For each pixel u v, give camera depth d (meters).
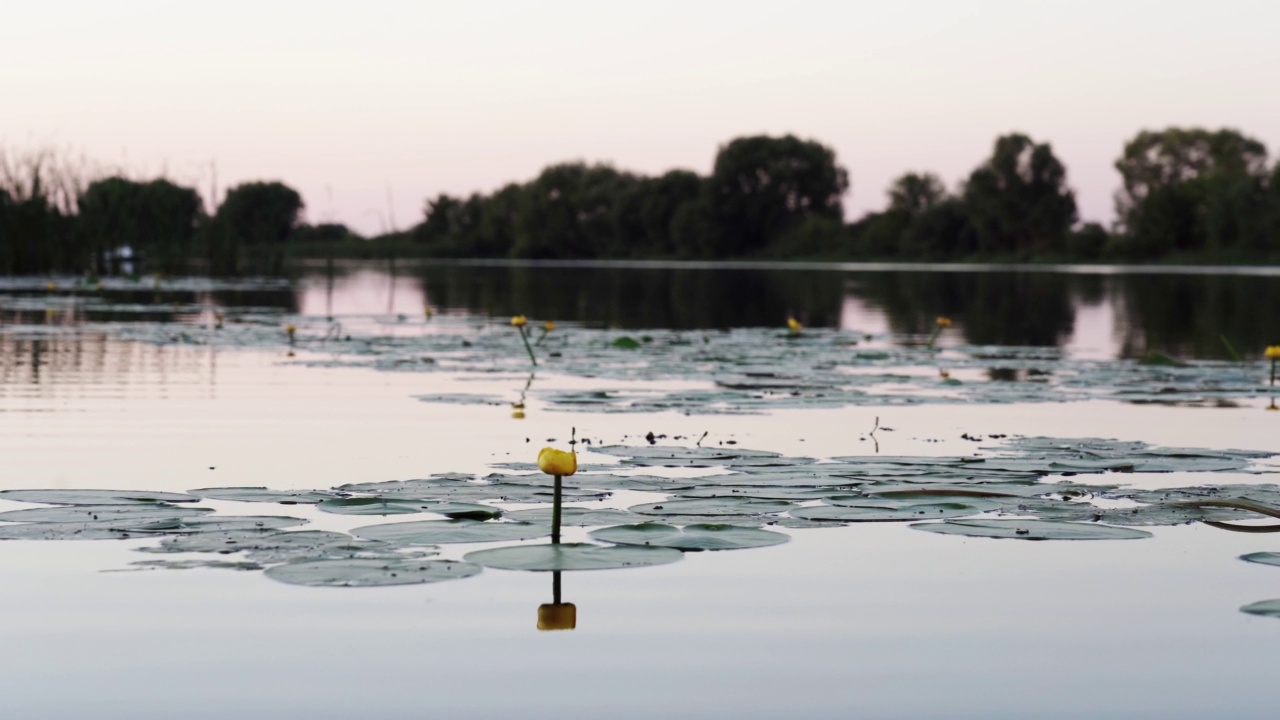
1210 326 20.03
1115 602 4.07
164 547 4.49
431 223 95.06
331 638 3.64
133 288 32.66
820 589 4.18
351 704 3.16
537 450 7.05
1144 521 5.09
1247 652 3.59
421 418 8.48
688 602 4.02
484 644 3.61
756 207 87.56
